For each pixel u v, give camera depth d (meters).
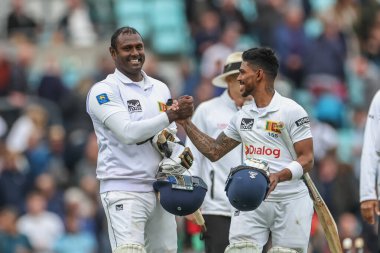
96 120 28.03
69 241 48.28
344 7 66.38
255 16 65.81
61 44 66.38
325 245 39.22
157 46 68.94
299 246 27.66
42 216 48.94
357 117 58.72
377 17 66.00
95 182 49.88
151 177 27.95
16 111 57.34
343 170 48.66
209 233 31.47
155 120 27.05
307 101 60.47
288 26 63.09
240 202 26.30
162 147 27.81
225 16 65.19
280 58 62.50
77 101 56.78
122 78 27.92
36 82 61.62
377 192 30.83
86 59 66.06
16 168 51.53
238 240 27.92
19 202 51.09
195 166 31.39
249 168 26.38
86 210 49.00
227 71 31.77
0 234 46.88
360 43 66.06
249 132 27.41
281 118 27.12
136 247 27.17
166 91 28.59
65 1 70.94
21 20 66.62
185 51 68.56
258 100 27.38
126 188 27.73
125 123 27.25
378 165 30.75
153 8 70.31
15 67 59.28
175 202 27.48
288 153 27.33
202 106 32.19
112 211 27.73
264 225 27.84
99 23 68.12
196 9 67.88
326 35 62.69
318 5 71.62
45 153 53.31
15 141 54.25
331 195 48.16
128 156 27.81
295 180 27.58
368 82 58.88
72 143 54.16
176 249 28.92
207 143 27.84
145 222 28.08
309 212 27.77
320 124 56.09
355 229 44.88
